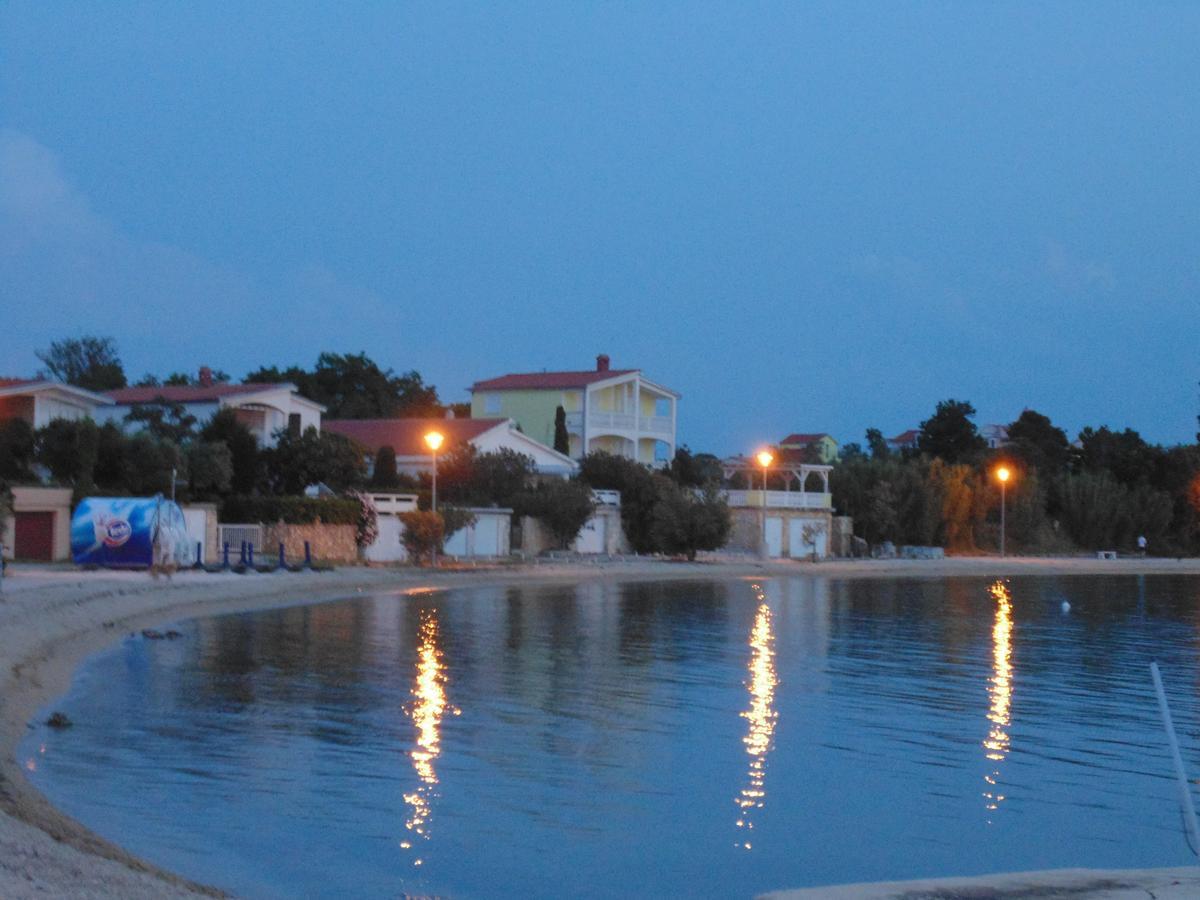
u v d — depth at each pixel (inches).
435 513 2568.9
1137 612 2288.4
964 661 1459.2
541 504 2967.5
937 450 4736.7
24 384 2352.4
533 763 842.2
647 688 1170.0
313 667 1237.1
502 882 613.9
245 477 2529.5
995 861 672.4
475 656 1365.7
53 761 789.2
